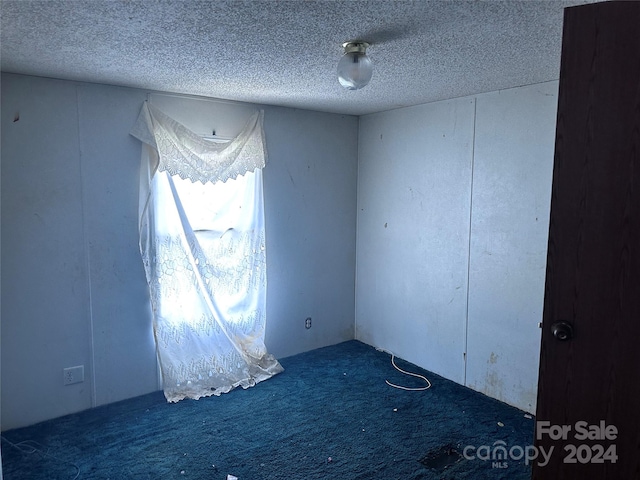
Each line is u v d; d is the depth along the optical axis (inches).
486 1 62.5
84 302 114.3
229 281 133.6
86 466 93.3
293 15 67.3
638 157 55.4
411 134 143.6
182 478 90.0
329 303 163.3
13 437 103.4
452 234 133.2
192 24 71.1
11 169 102.8
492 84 112.1
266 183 143.2
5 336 104.8
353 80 79.0
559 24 71.1
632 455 58.2
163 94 121.0
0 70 99.0
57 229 109.4
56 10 65.1
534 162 111.9
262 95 126.0
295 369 143.6
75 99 109.1
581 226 58.7
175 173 120.2
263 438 104.3
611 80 56.0
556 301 60.8
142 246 119.4
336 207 161.2
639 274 56.2
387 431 107.7
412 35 76.4
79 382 115.2
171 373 123.6
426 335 143.7
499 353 122.9
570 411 61.1
